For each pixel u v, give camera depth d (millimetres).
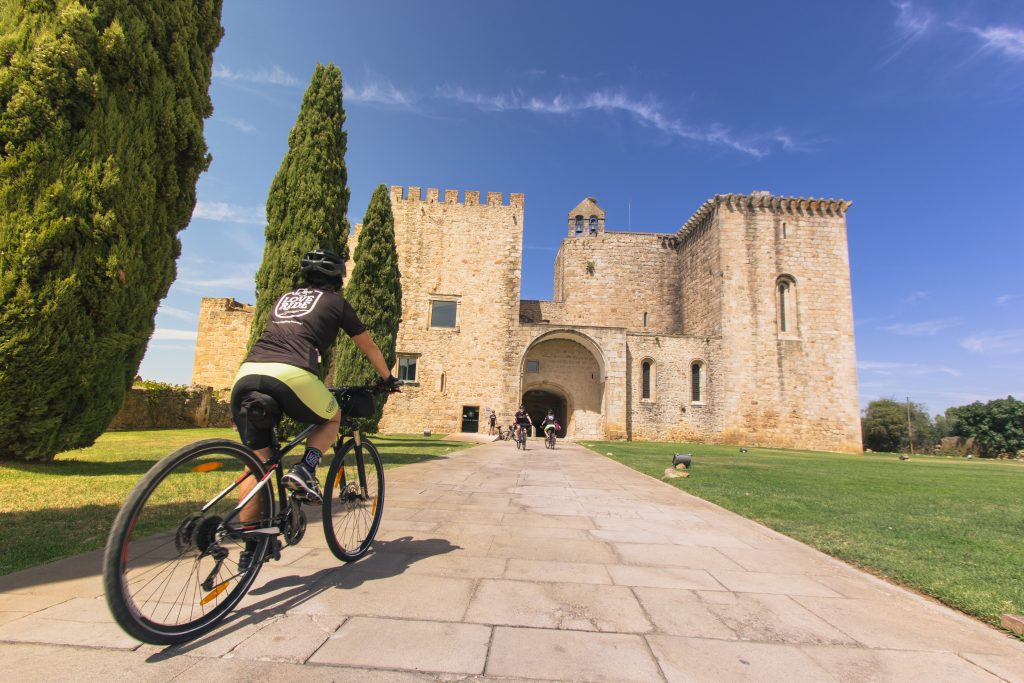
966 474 15758
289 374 2811
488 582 3352
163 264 8617
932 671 2328
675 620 2834
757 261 35062
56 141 7023
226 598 2637
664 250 42375
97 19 7312
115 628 2416
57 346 7211
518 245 32875
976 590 3508
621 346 33188
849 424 33562
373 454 4230
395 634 2490
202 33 9109
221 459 2707
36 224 6930
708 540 4910
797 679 2209
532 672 2174
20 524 4324
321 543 4145
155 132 8188
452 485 8156
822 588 3527
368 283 19156
